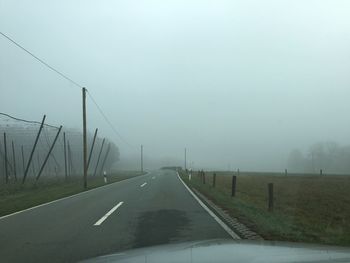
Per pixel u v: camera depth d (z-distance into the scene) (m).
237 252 4.80
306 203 23.95
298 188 35.28
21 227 12.73
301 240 10.36
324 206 22.73
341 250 4.98
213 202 20.39
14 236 11.09
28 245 9.85
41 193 28.64
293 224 13.60
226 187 35.41
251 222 13.40
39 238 10.76
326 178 54.66
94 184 39.44
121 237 10.79
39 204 20.27
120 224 13.09
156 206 18.53
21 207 18.91
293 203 23.75
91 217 14.89
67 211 16.94
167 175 65.25
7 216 15.63
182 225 12.84
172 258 4.60
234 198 22.83
